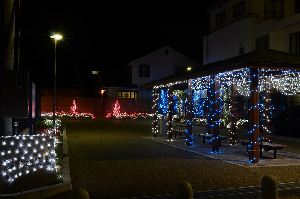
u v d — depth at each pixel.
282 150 12.75
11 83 7.32
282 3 26.72
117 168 8.85
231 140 14.38
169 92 15.85
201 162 9.80
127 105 39.53
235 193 6.39
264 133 13.12
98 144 14.13
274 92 20.27
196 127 25.39
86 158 10.48
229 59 11.40
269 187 4.51
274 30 23.19
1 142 5.93
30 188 6.23
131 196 6.20
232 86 14.50
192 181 7.39
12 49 8.07
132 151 12.05
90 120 34.50
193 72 12.68
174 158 10.52
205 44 31.44
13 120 8.22
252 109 9.66
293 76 12.42
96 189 6.70
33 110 9.24
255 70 9.61
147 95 43.03
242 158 10.51
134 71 42.75
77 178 7.68
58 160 9.45
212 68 10.85
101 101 39.41
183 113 34.47
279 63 9.24
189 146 13.53
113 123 29.47
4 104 7.31
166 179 7.57
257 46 24.67
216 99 11.64
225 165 9.32
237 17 27.83
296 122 17.09
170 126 15.80
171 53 43.94
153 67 43.34
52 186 6.32
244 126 21.95
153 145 13.89
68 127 24.09
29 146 6.46
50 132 16.53
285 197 6.10
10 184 5.86
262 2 26.20
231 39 27.42
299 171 8.51
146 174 8.10
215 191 6.55
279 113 19.27
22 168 6.19
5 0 7.84
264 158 10.63
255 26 24.94
